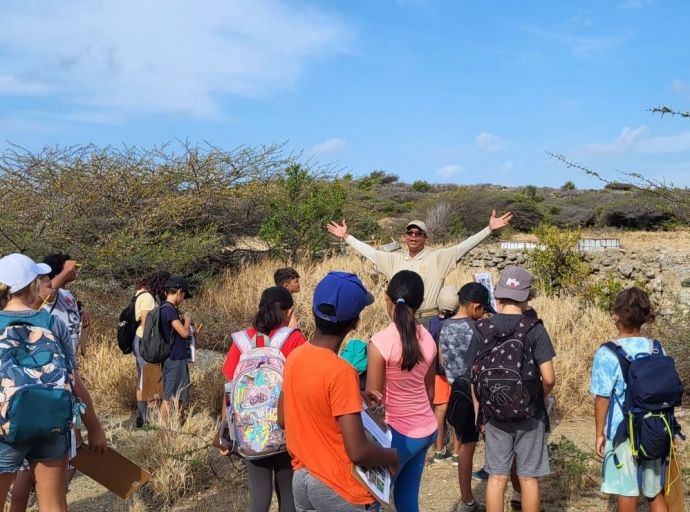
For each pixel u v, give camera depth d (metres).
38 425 3.37
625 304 4.04
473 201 32.84
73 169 12.30
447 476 5.66
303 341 4.09
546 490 5.21
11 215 10.45
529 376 3.95
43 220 10.55
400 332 3.68
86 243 11.52
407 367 3.67
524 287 4.11
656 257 12.78
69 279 4.84
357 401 2.88
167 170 13.59
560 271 13.30
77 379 3.95
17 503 4.00
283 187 14.53
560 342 8.95
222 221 13.98
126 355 8.26
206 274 12.40
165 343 6.29
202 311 9.94
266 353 3.93
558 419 7.12
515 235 27.61
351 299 3.02
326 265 13.74
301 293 11.03
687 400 7.48
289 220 14.20
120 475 4.14
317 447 2.94
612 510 4.86
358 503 2.93
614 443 3.93
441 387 5.87
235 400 3.88
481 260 15.56
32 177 12.06
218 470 5.64
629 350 3.95
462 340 5.08
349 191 17.34
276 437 3.77
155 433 5.82
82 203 11.84
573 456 5.36
